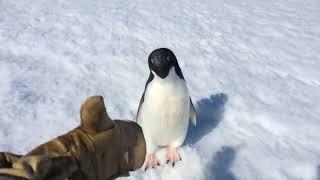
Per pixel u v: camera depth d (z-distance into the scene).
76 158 0.30
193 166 0.99
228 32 1.84
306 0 2.42
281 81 1.43
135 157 0.33
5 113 1.11
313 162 1.02
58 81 1.32
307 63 1.59
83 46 1.58
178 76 0.93
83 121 0.31
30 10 1.88
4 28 1.66
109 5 2.05
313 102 1.30
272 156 1.03
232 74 1.46
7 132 1.04
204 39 1.75
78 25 1.77
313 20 2.08
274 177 0.97
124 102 1.23
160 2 2.18
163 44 1.67
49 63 1.43
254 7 2.23
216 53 1.62
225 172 0.97
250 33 1.85
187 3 2.20
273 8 2.24
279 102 1.28
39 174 0.24
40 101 1.19
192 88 1.33
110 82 1.35
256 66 1.54
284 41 1.79
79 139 0.30
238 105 1.24
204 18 2.00
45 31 1.68
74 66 1.42
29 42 1.57
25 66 1.39
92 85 1.32
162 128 0.97
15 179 0.24
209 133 1.11
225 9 2.16
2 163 0.27
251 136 1.11
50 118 1.12
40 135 1.04
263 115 1.19
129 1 2.15
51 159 0.25
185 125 0.99
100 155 0.31
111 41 1.65
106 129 0.31
